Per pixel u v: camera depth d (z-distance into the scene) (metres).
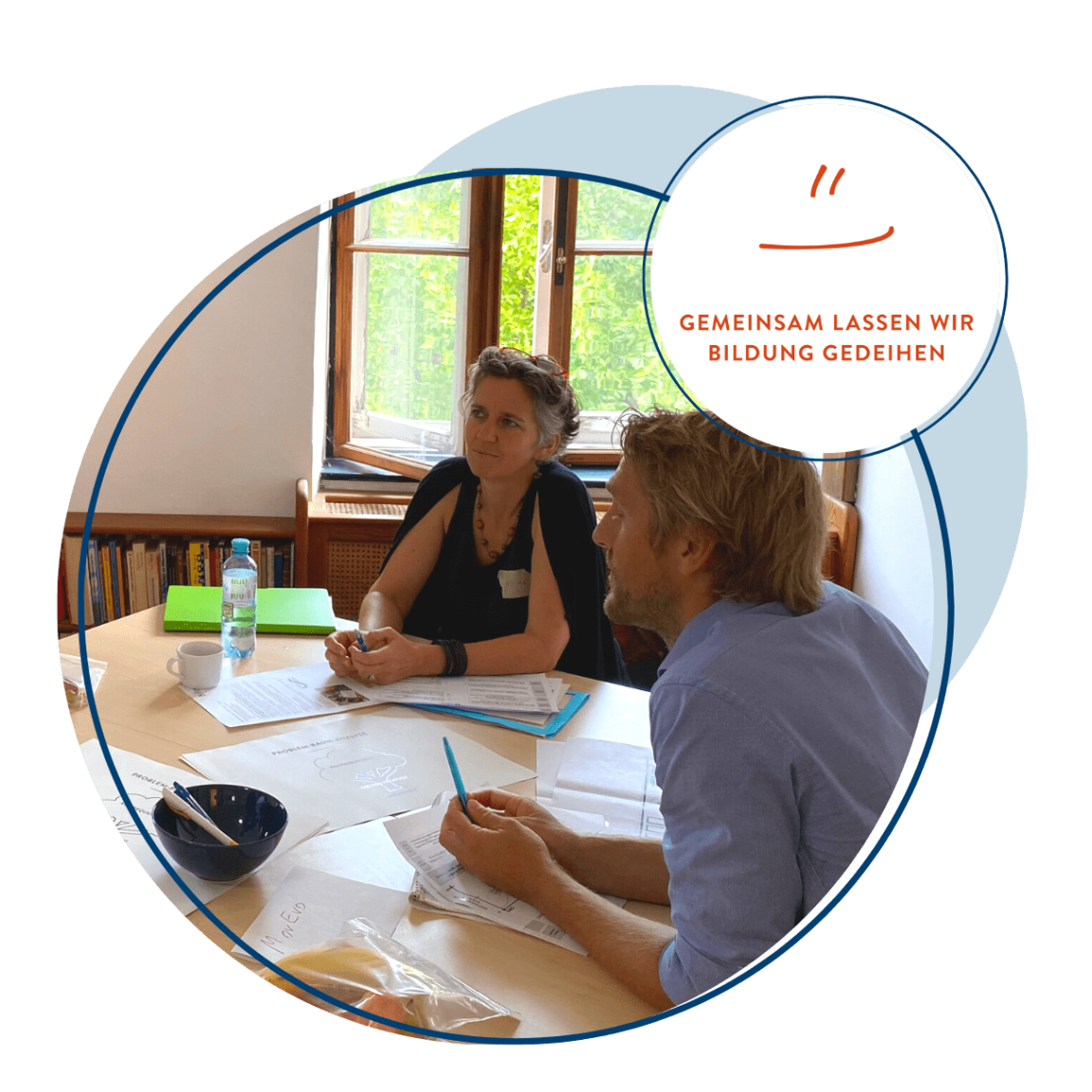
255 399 3.24
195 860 1.21
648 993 1.10
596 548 2.16
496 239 3.21
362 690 1.78
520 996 1.10
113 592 3.09
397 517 3.18
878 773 1.12
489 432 2.15
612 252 3.21
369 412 3.46
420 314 3.33
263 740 1.58
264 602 2.13
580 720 1.73
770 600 1.23
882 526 2.94
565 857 1.30
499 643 1.92
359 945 1.15
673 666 1.17
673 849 1.11
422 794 1.46
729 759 1.09
